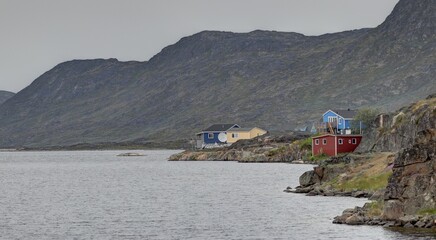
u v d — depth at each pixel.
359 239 84.19
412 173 93.06
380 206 97.94
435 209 90.56
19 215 115.50
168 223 103.56
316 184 141.00
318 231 91.69
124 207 125.44
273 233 92.62
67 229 99.50
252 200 131.25
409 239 82.38
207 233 94.12
